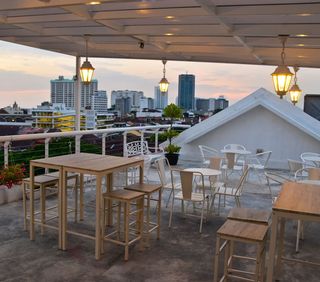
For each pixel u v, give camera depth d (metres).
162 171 4.95
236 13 3.71
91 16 4.21
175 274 3.25
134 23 4.71
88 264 3.40
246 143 9.48
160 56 7.25
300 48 5.70
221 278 3.11
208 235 4.25
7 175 5.26
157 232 4.11
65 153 6.24
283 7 3.56
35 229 4.27
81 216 4.64
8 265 3.34
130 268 3.34
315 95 9.65
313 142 8.96
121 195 3.61
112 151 7.73
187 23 4.48
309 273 3.36
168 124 9.72
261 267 2.91
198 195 4.64
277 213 2.66
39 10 4.30
